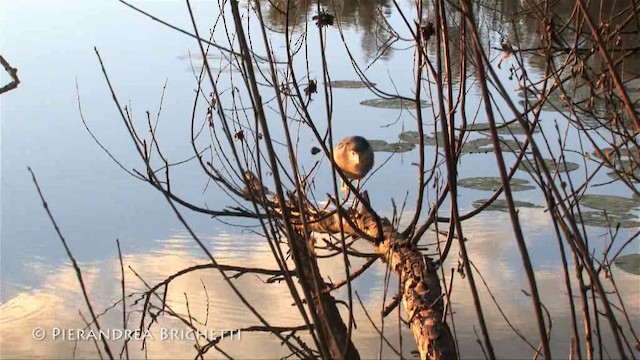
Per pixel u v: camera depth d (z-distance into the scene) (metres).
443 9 2.64
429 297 3.50
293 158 2.03
